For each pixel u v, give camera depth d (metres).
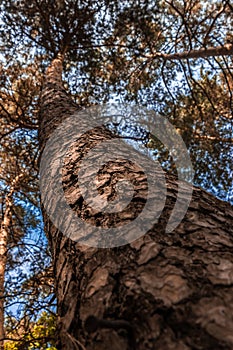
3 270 4.77
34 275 4.54
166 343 0.54
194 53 4.88
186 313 0.57
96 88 6.13
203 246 0.75
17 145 5.67
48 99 3.50
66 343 0.74
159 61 5.98
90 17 5.64
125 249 0.78
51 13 5.66
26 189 6.12
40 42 5.87
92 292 0.73
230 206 1.06
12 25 5.60
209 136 6.23
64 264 0.98
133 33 5.94
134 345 0.57
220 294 0.59
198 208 0.94
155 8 5.54
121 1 5.44
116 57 5.98
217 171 5.93
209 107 6.13
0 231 5.43
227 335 0.51
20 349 3.00
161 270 0.68
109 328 0.62
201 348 0.51
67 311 0.80
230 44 4.73
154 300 0.61
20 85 5.66
